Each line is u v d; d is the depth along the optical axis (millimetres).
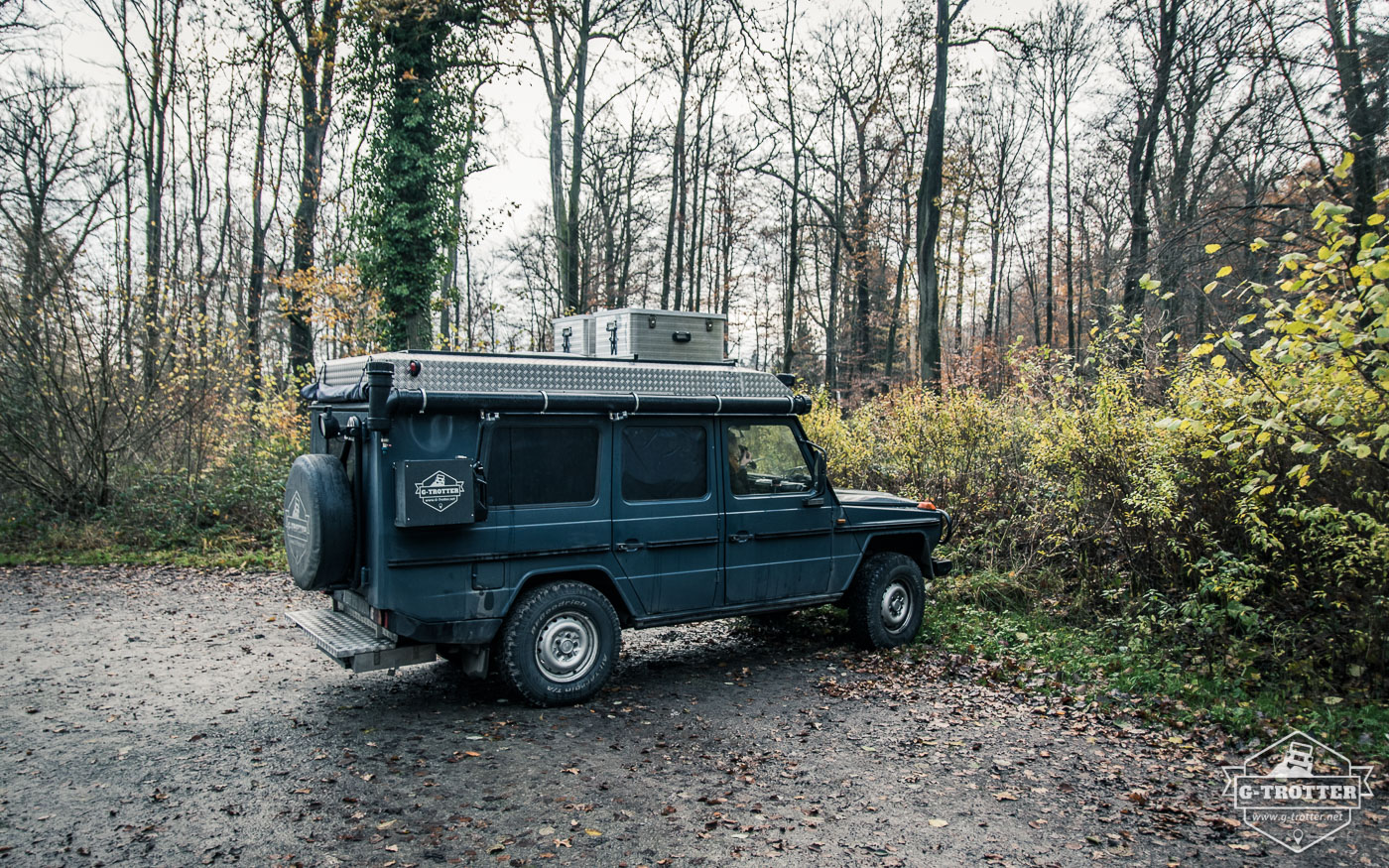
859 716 5934
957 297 35219
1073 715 5941
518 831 4117
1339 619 6535
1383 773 4879
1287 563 6926
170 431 14211
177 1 21031
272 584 10633
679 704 6176
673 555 6574
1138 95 21250
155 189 21672
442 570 5609
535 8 16688
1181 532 7590
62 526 13133
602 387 6242
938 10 21156
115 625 8469
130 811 4273
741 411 6922
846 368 37688
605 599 6230
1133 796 4582
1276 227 14664
